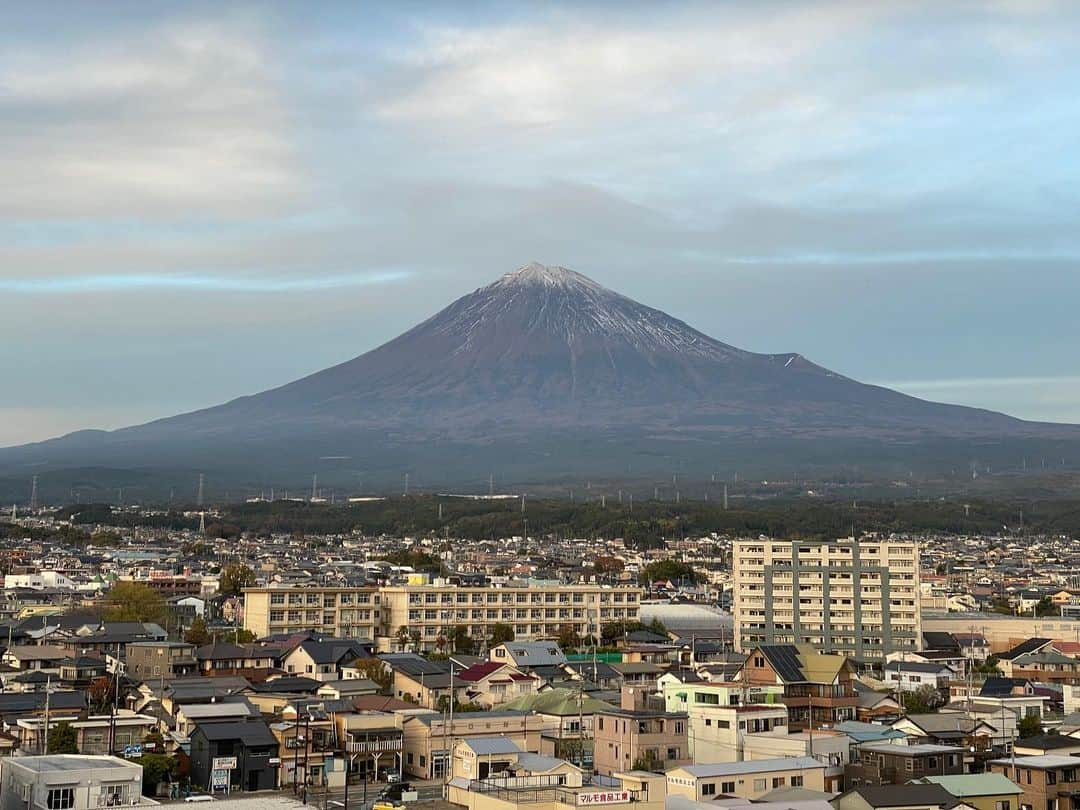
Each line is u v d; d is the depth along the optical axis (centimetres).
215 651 18825
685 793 11106
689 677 15975
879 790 10856
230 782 12600
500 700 16388
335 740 13325
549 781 11381
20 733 13312
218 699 14600
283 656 19038
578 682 17538
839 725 13862
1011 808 11269
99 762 9881
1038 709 15875
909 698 16512
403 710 14212
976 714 14688
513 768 11838
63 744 12731
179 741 13288
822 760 12144
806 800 10806
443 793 11975
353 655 18738
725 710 13288
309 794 12344
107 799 9544
